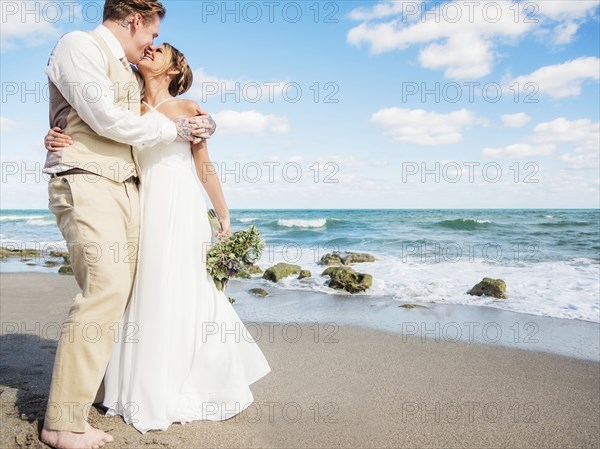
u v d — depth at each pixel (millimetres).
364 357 4418
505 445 2820
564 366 4270
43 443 2480
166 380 2762
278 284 8578
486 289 7438
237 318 3072
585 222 21656
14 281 8773
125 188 2713
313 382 3730
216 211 3168
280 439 2758
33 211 59281
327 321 5871
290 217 32875
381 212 37906
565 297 7270
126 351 2775
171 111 2902
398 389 3639
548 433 2979
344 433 2883
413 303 7027
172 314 2803
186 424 2797
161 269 2771
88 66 2461
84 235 2500
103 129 2504
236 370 2951
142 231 2793
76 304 2520
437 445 2793
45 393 3082
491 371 4109
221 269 2982
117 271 2566
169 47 2930
